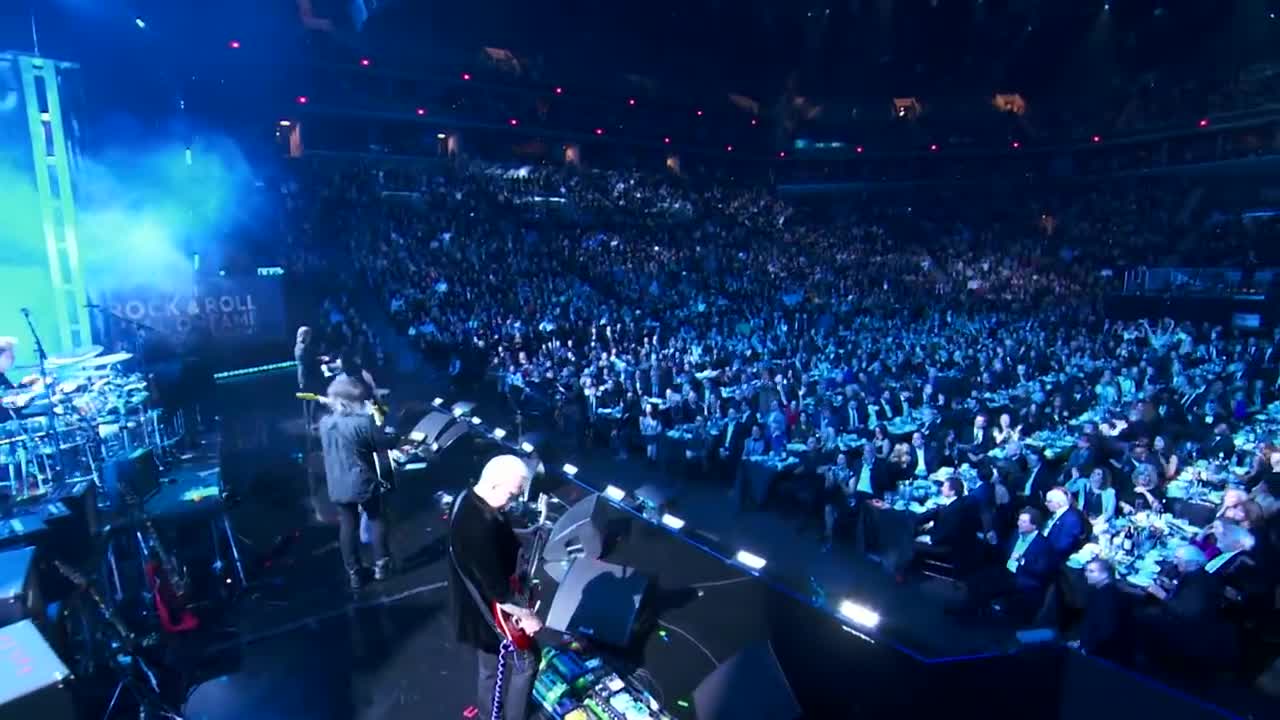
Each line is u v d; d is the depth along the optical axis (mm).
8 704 4184
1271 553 8312
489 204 43812
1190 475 11688
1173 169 49094
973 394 18562
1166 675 7469
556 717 5531
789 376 19625
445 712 5879
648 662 6570
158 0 27938
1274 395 18203
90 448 9234
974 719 6039
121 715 5762
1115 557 8781
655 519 9773
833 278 40656
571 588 7008
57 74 11672
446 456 12797
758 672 5453
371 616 7332
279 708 5930
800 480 12602
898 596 9531
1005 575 9180
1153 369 19938
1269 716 6777
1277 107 44594
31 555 5723
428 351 24078
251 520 9938
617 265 38344
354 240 32906
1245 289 29578
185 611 7156
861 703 6250
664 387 19750
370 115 48562
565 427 17219
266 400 18203
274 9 40250
